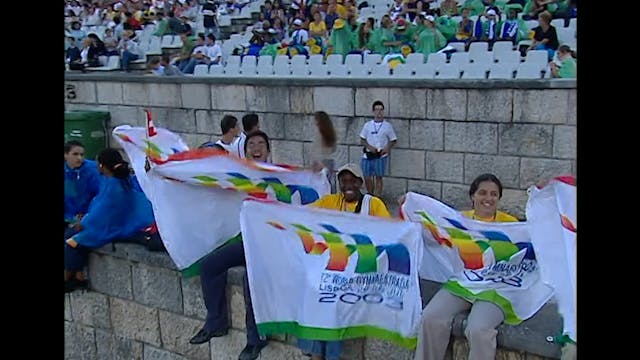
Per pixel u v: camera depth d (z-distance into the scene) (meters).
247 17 17.42
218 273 5.12
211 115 12.10
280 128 11.17
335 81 10.44
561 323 4.02
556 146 8.82
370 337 4.50
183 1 18.72
